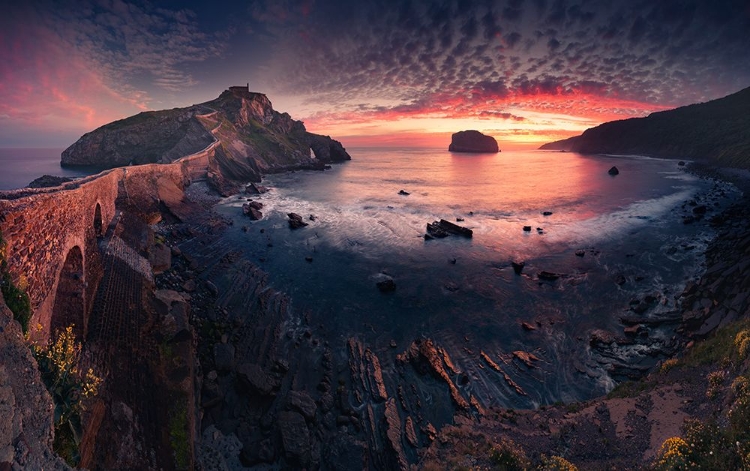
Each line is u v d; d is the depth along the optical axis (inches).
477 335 1171.3
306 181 4247.0
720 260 1519.4
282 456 764.6
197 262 1660.9
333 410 889.5
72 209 880.3
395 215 2598.4
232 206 2795.3
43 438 335.3
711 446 437.7
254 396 905.5
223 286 1460.4
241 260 1729.8
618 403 693.3
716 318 1060.5
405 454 762.2
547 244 1937.7
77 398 508.4
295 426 811.4
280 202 2999.5
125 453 589.6
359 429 832.3
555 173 5064.0
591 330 1179.9
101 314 856.3
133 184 2108.8
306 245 1966.0
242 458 754.2
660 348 1056.2
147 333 896.9
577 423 667.4
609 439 590.9
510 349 1103.6
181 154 3964.1
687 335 1083.9
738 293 1115.9
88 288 908.6
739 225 1966.0
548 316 1268.5
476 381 971.3
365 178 4633.4
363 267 1686.8
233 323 1200.2
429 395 921.5
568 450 595.5
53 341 639.8
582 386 949.2
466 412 859.4
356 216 2568.9
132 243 1489.9
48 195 711.1
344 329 1201.4
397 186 3937.0
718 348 724.7
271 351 1080.8
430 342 1111.6
